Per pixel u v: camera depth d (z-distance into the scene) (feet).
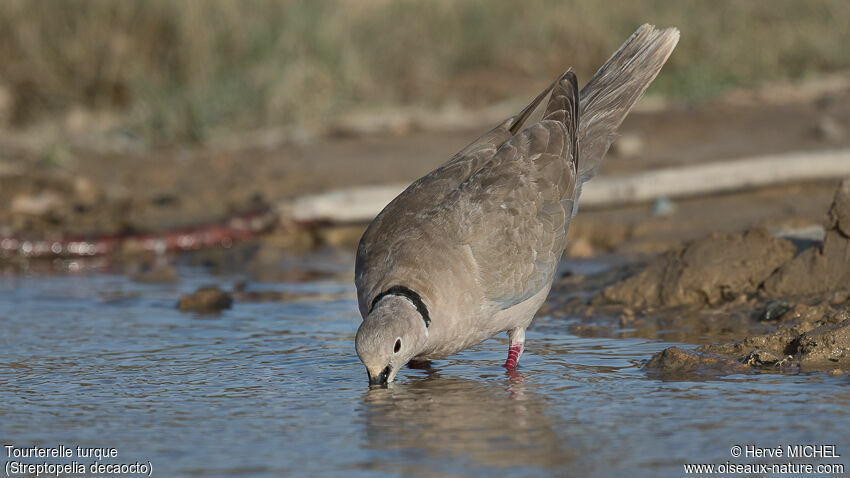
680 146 66.64
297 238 56.34
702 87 84.89
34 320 39.93
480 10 101.71
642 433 25.02
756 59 90.89
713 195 53.98
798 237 40.22
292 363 33.06
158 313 41.09
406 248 30.55
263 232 55.77
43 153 71.77
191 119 78.43
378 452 24.12
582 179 35.45
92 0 85.66
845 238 36.17
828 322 32.30
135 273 50.37
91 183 66.03
